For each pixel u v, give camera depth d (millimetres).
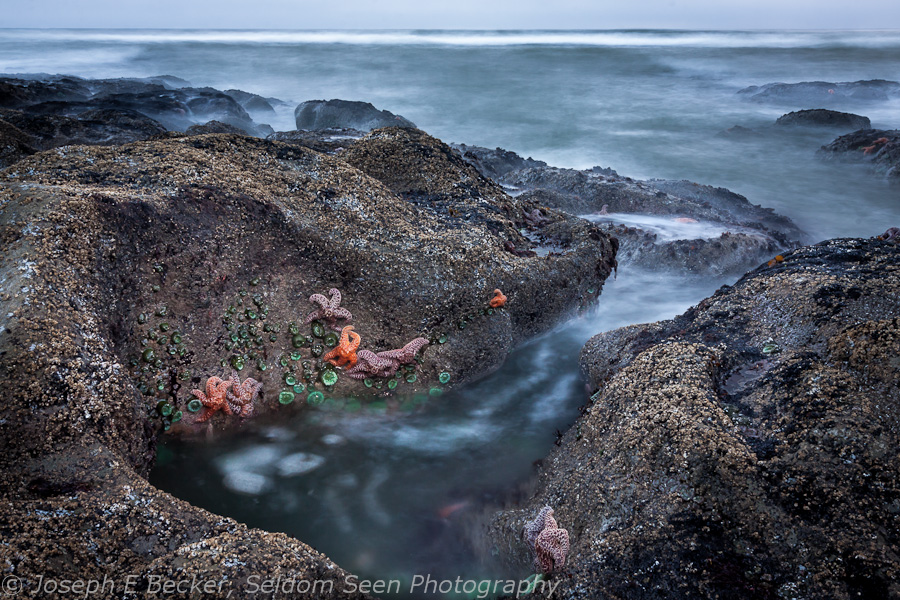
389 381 6809
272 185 7367
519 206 10195
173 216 6184
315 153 8359
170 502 4191
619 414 5098
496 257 7914
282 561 3939
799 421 4430
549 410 7289
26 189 5633
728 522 4098
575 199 14484
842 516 3941
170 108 22062
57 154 6906
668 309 10578
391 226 7660
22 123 14695
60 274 4965
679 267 11625
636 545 4180
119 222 5781
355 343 6492
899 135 21188
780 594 3799
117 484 4141
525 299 8000
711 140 26469
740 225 13766
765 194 19531
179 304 6102
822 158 22719
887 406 4348
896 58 53688
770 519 4035
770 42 73812
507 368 7918
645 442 4613
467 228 8336
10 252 5000
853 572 3766
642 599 3988
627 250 12125
